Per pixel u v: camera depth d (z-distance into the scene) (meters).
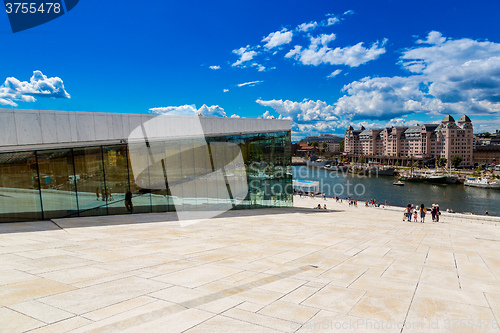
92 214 17.61
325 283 6.36
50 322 4.06
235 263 7.64
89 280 5.90
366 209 42.09
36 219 16.12
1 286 5.48
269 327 4.16
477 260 10.04
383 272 7.64
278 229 15.18
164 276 6.31
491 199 78.56
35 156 15.95
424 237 15.88
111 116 17.31
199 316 4.43
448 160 166.75
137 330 3.91
